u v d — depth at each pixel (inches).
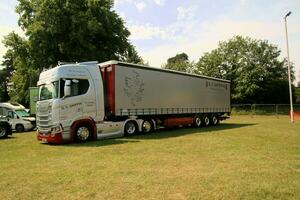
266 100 2348.7
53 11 1201.4
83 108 595.2
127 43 1445.6
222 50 2470.5
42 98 591.8
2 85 2896.2
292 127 882.8
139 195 242.1
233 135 666.2
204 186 263.1
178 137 636.1
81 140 591.2
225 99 1080.8
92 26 1204.5
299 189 250.7
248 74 2225.6
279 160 374.0
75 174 314.7
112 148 488.4
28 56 1325.0
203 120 962.7
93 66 625.0
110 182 280.8
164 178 292.4
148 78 737.0
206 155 412.8
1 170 346.0
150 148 481.7
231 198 230.5
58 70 571.2
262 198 229.6
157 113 760.3
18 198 241.4
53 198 239.3
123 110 663.1
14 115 965.2
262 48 2297.0
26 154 460.1
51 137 561.9
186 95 873.5
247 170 320.8
